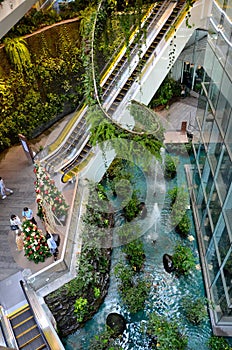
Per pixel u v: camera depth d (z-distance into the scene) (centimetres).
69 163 1106
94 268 906
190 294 891
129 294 888
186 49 1548
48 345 645
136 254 970
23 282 803
